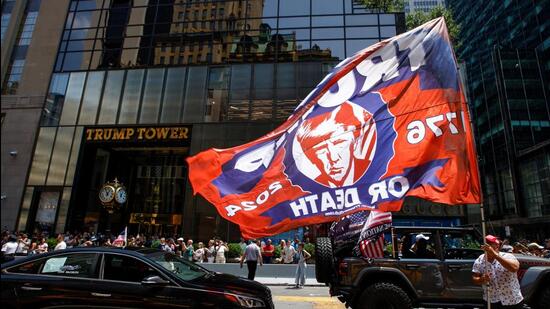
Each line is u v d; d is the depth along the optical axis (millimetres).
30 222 24203
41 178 25141
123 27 28688
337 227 7656
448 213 21688
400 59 6090
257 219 5418
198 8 28469
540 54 51000
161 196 31203
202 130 24703
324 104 6082
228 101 25172
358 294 6625
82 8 29859
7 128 26766
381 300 6297
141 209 30797
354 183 5391
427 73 5824
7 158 25891
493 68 54000
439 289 6438
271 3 27656
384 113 5777
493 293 4836
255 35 26922
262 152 5957
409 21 25969
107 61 27859
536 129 48500
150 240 22062
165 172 31516
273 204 5480
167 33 28078
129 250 5520
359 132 5730
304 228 21031
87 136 25828
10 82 28453
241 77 25656
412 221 21719
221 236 22031
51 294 5031
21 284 5117
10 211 24516
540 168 43250
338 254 7488
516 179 47219
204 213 22672
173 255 6133
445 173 5133
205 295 4977
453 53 5781
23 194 24922
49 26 29844
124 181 30000
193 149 24328
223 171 5910
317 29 26484
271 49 26328
